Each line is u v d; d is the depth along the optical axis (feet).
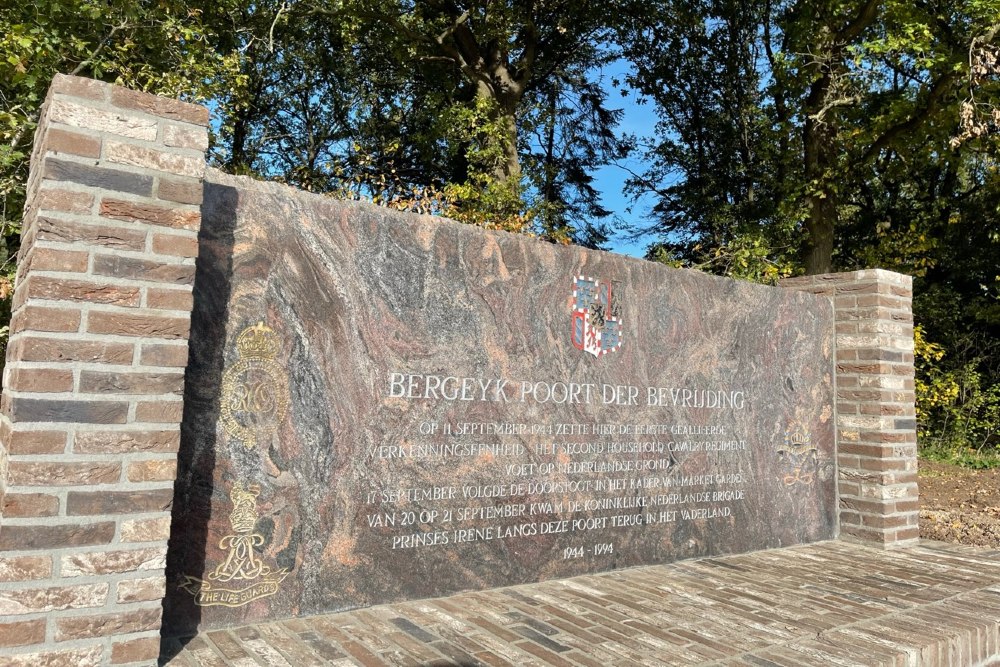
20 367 8.81
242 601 11.43
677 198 68.64
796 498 19.71
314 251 12.46
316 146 64.28
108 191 9.48
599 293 16.25
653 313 17.22
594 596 13.93
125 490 9.34
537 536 14.87
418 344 13.48
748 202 59.93
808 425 20.25
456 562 13.71
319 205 12.59
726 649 11.30
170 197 9.89
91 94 9.47
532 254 15.21
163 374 9.66
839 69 45.01
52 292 9.04
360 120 62.44
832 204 49.37
